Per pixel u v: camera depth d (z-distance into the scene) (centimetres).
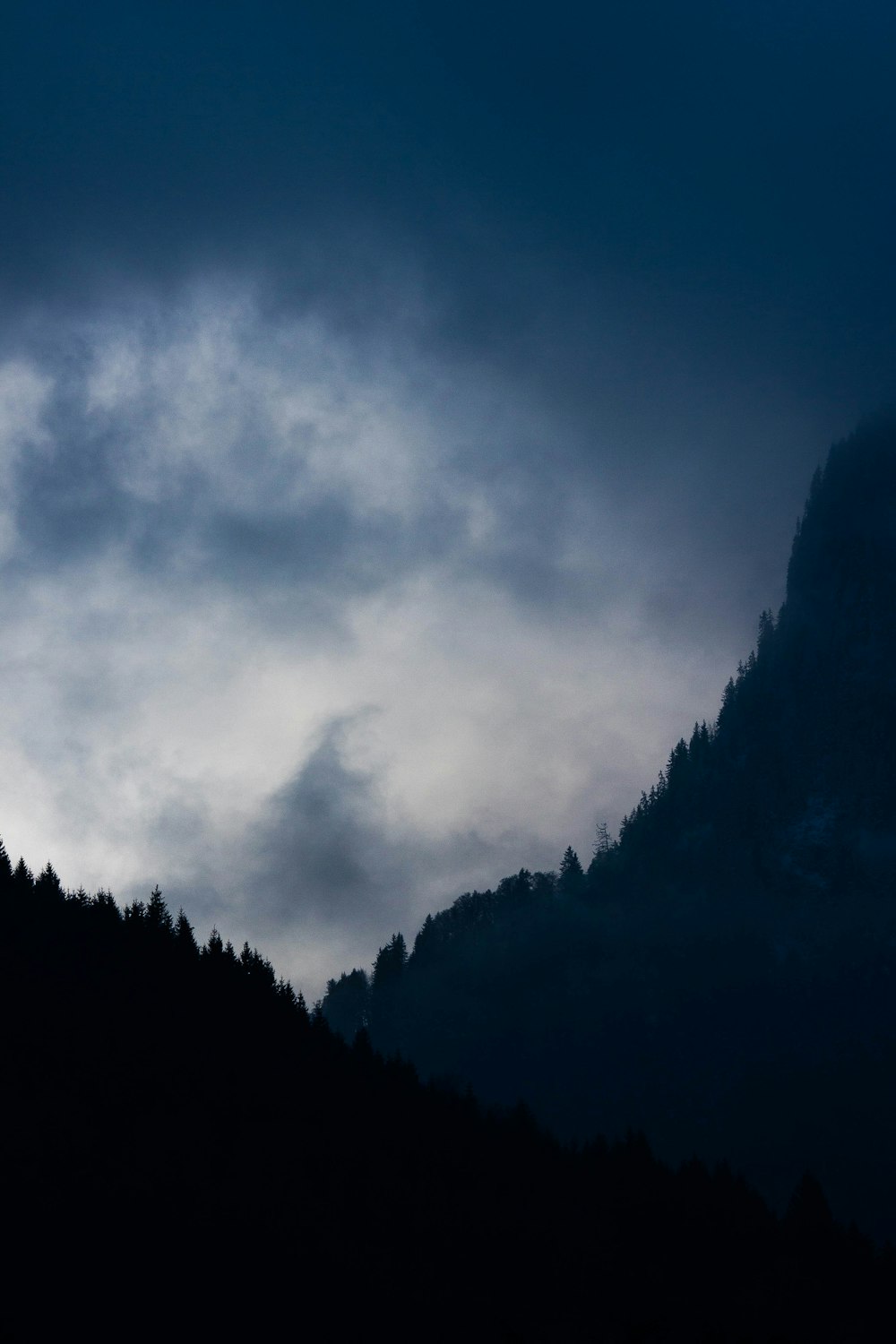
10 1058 11262
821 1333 11762
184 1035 13038
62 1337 8081
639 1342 10494
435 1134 13662
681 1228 13075
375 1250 10562
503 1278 10925
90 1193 9706
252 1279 9388
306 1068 13812
